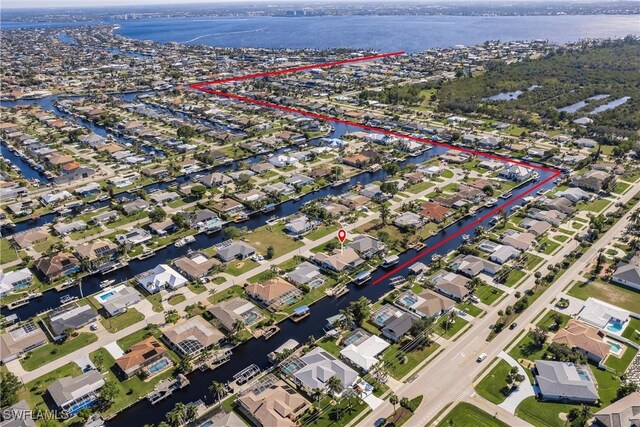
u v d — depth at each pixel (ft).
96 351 465.47
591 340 451.94
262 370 446.19
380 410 395.55
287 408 389.19
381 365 442.50
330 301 544.62
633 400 384.68
